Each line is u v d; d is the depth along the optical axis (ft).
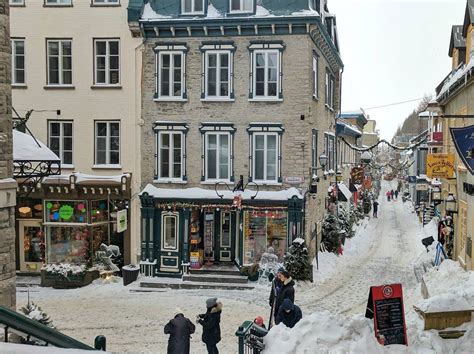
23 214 76.59
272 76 73.05
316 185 77.36
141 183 75.10
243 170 73.31
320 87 84.38
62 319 53.78
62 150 76.13
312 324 29.37
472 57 54.49
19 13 75.77
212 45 73.26
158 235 74.08
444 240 72.69
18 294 66.39
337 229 88.99
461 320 30.50
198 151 74.13
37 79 75.82
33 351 15.61
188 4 74.28
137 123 74.79
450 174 66.23
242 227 73.00
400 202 205.46
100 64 75.82
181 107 74.23
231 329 50.06
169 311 56.75
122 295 65.31
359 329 28.99
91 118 75.41
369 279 71.61
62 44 75.82
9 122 38.63
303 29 71.36
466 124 59.72
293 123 72.38
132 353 42.04
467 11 62.64
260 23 71.05
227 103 73.46
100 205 75.87
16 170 69.36
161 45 74.13
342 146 120.47
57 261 74.38
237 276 70.18
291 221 71.56
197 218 76.02
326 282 70.03
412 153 164.04
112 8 74.59
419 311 31.60
